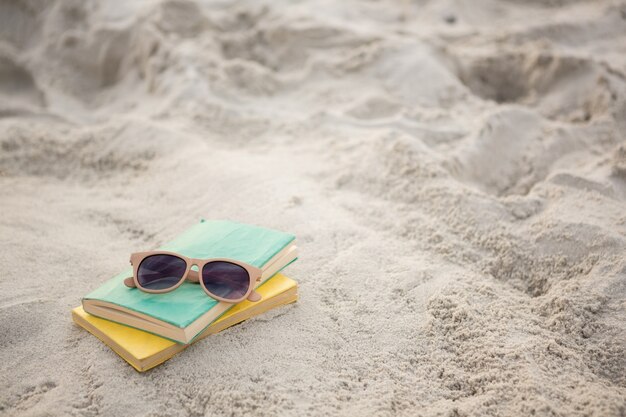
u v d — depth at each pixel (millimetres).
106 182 1211
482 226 1020
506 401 743
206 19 1837
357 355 809
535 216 1046
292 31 1805
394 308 875
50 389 757
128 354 760
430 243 1004
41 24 1873
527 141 1292
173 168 1210
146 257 806
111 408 730
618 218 1006
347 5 2068
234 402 741
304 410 736
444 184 1102
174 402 740
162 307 764
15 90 1754
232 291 787
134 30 1748
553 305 871
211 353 786
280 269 856
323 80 1657
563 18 1987
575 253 946
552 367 781
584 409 724
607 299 861
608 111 1377
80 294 891
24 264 941
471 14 2113
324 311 864
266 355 793
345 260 952
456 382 780
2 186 1171
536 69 1580
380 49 1694
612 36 1911
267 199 1081
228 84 1581
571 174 1120
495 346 806
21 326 833
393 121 1373
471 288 907
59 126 1423
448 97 1540
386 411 737
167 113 1448
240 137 1364
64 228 1040
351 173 1175
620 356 793
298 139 1353
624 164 1143
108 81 1759
